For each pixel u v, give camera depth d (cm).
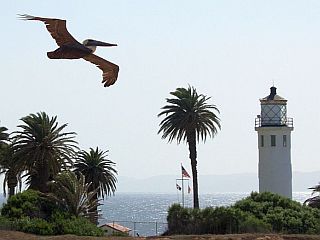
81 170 10519
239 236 6575
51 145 9112
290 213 7856
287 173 11044
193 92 10219
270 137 11019
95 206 9206
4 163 9581
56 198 8650
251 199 8412
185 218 8025
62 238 6775
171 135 10062
